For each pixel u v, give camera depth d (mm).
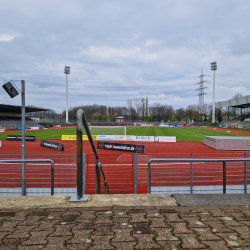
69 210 2586
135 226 2207
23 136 7328
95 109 117938
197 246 1862
